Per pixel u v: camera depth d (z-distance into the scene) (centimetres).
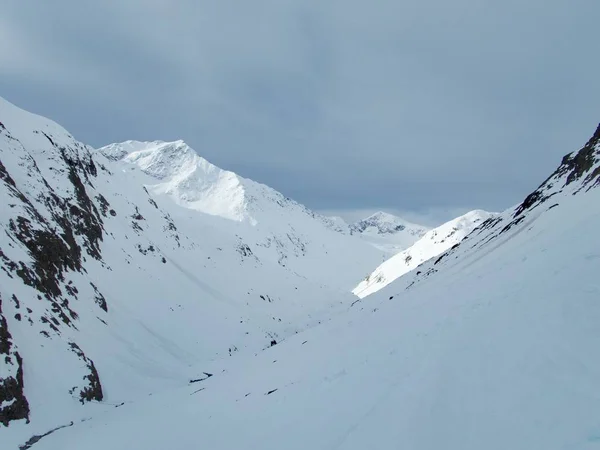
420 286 4059
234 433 1672
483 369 969
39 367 3431
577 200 2827
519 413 749
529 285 1391
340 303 14838
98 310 5625
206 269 11562
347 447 945
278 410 1723
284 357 3775
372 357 1716
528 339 993
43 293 4416
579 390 731
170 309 7612
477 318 1348
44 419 3056
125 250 8406
